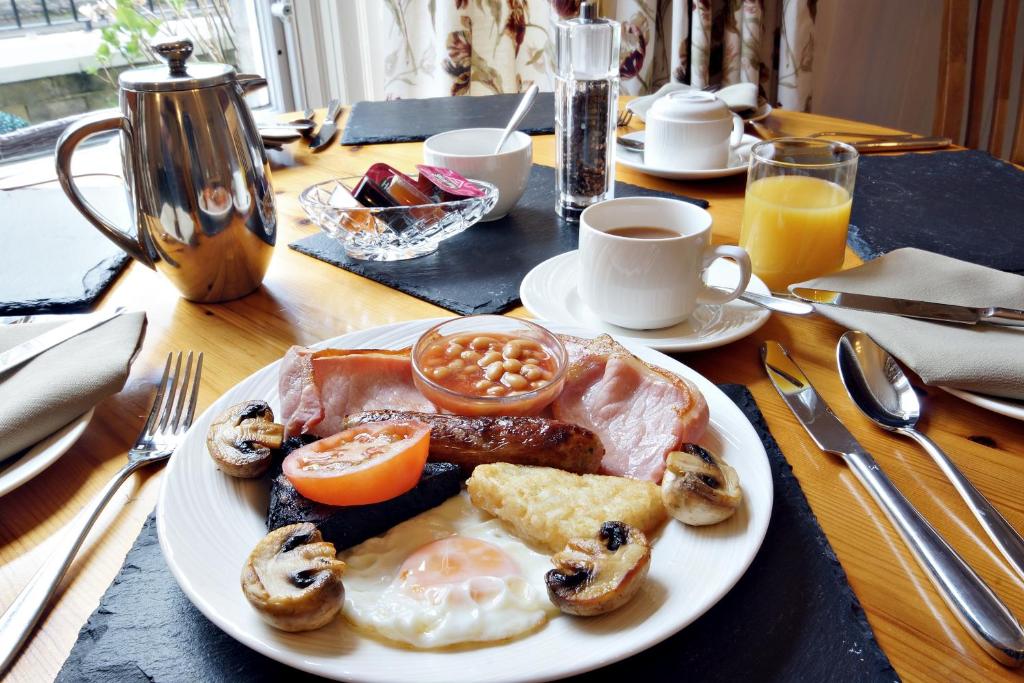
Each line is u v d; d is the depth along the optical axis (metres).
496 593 0.57
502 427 0.71
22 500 0.74
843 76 3.04
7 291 1.14
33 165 1.90
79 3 2.49
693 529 0.64
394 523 0.66
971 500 0.68
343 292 1.17
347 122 1.95
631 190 1.53
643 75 2.73
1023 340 0.88
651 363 0.88
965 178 1.49
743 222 1.20
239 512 0.66
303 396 0.78
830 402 0.87
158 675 0.55
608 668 0.55
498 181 1.37
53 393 0.80
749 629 0.57
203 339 1.04
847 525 0.69
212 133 1.04
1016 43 2.98
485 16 2.66
